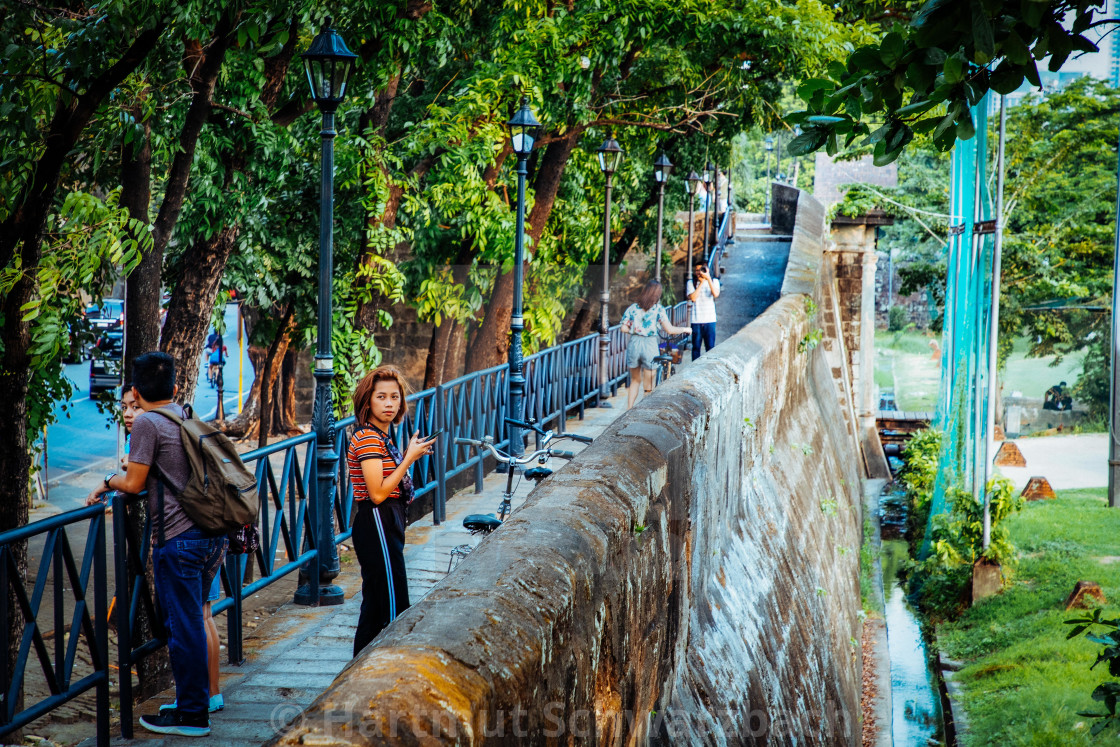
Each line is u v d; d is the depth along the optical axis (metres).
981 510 15.24
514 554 2.48
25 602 4.02
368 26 10.91
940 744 10.97
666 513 4.09
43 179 7.13
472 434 9.50
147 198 8.63
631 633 3.26
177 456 4.47
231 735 4.60
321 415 6.89
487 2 14.66
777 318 11.22
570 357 14.20
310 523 6.77
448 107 14.25
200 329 10.26
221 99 10.38
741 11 15.13
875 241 31.06
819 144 3.69
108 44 6.89
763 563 7.37
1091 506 18.08
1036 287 28.75
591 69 14.46
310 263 13.84
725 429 6.29
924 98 3.39
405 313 12.02
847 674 10.73
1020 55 3.12
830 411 19.31
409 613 2.04
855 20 21.42
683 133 17.38
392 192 13.22
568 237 18.09
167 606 4.52
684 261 27.69
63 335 8.01
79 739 7.43
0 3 6.84
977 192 17.39
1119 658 5.03
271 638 6.11
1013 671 11.68
